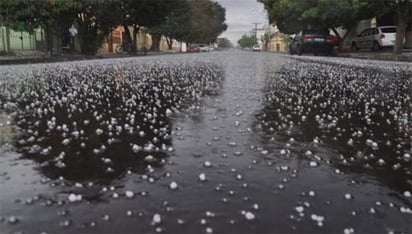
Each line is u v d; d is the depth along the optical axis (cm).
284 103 672
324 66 1625
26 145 400
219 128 478
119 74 1252
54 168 330
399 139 442
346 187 297
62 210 250
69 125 491
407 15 2005
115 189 284
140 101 687
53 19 2534
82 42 2962
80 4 2581
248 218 242
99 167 332
